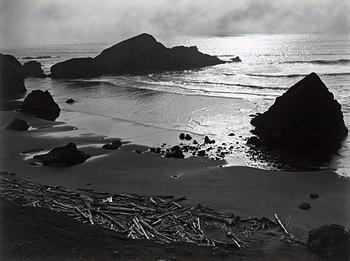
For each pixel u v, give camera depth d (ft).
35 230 54.80
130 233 63.00
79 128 140.97
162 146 117.50
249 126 137.90
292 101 121.39
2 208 62.28
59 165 100.42
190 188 86.02
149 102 186.19
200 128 137.80
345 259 55.16
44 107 164.04
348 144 116.78
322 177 92.32
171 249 56.24
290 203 78.84
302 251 58.49
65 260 47.01
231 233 64.90
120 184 88.33
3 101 204.95
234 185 87.71
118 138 126.72
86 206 73.00
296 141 116.37
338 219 71.20
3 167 98.89
